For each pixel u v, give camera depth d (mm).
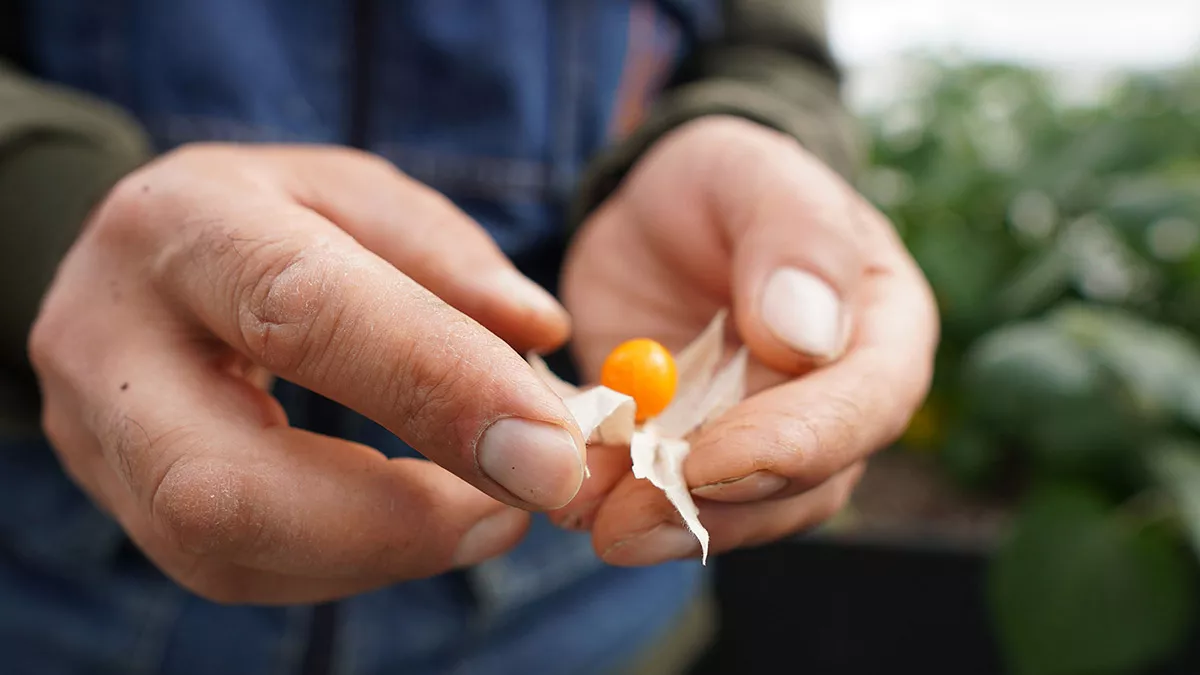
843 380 219
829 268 233
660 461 218
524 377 182
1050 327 455
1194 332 493
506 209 331
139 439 196
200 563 215
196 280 196
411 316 182
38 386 258
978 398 445
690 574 411
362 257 190
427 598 325
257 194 205
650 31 365
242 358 219
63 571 307
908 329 237
